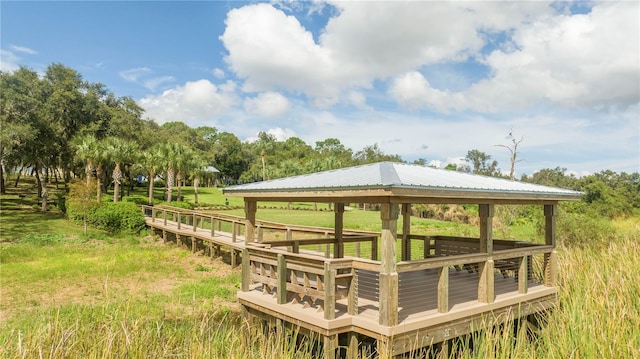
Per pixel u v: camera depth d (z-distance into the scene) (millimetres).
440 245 9586
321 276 5809
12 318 9562
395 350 5266
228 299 11281
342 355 6312
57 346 4324
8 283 12852
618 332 5328
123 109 45312
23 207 31391
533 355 5191
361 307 6258
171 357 4863
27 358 4234
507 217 21484
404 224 9859
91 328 5160
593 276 7895
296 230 14016
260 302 6723
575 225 15227
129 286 12672
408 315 5832
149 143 47875
